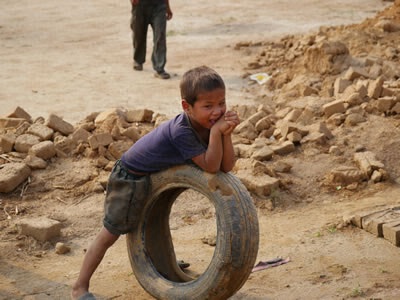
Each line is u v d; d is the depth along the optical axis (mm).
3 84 13273
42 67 14695
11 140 8602
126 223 5633
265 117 9586
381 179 8336
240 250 5164
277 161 8648
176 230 7379
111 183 5617
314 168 8555
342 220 7398
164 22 13547
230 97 12242
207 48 16312
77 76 13867
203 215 7672
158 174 5543
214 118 5117
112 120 9352
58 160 8492
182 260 6664
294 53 14156
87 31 18734
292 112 9914
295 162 8664
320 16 20141
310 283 6195
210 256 6766
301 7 21719
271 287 6141
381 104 9773
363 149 8938
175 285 5559
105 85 13148
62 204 7777
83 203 7797
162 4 13547
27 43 17359
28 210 7641
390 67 11891
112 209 5605
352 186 8219
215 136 5102
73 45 17016
